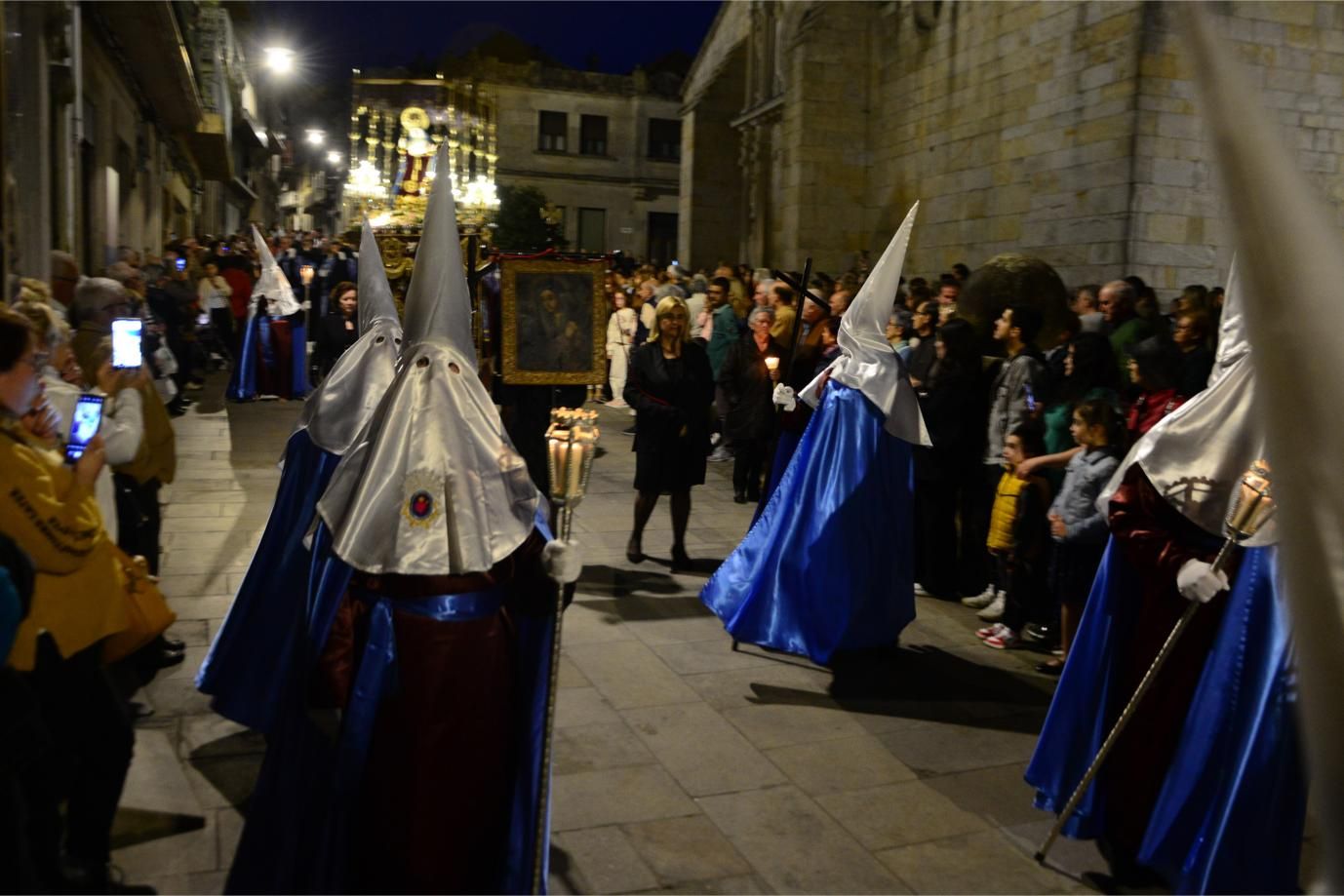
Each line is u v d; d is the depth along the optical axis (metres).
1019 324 6.48
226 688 3.84
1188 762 3.46
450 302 2.99
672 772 4.37
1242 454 3.51
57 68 10.22
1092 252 13.70
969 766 4.55
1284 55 12.45
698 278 15.49
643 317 15.14
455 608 2.87
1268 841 3.27
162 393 7.49
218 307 16.61
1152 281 13.13
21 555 2.68
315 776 2.91
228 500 8.34
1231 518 3.35
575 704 5.01
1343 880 0.35
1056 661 5.66
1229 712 3.41
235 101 34.62
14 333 3.00
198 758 4.25
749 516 9.02
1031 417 6.27
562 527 2.82
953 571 6.99
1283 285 0.32
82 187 14.02
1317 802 0.36
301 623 3.12
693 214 25.41
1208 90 0.35
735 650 5.81
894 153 19.05
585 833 3.86
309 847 2.85
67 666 3.16
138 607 3.56
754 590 5.59
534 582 3.05
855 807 4.15
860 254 17.56
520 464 2.92
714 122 25.25
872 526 5.50
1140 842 3.65
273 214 63.12
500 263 6.41
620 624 6.16
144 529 5.33
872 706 5.15
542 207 23.47
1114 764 3.78
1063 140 14.38
